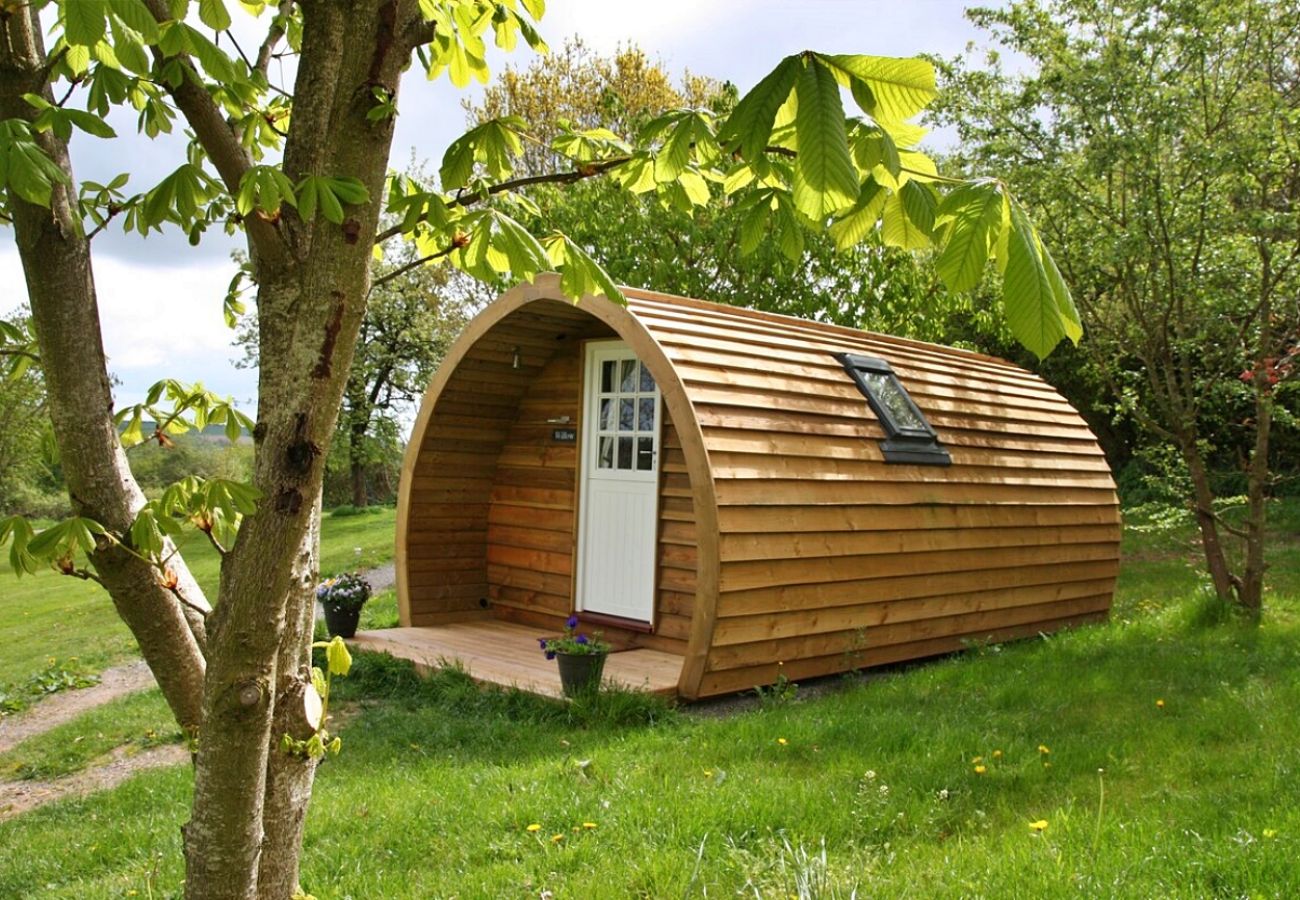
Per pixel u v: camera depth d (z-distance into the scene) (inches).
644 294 286.7
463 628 342.3
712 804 158.9
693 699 246.8
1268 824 140.3
